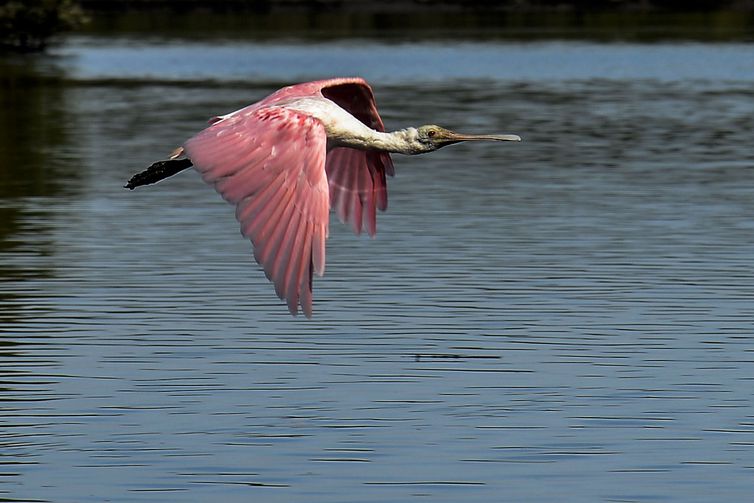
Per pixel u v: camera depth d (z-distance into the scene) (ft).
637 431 41.22
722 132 120.37
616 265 64.08
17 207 81.46
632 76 185.16
